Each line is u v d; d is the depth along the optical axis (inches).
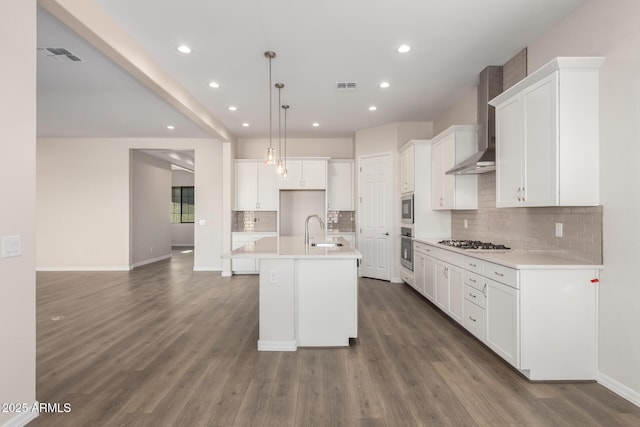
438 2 99.9
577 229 101.4
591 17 96.6
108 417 77.4
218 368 102.5
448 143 169.9
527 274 93.5
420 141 196.2
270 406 82.0
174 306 171.0
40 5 85.5
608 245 90.7
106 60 133.3
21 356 73.5
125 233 277.0
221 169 279.3
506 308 99.8
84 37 101.5
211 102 186.9
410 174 202.4
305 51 129.2
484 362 106.5
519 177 110.4
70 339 126.0
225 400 84.7
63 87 162.1
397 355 111.9
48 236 276.1
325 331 119.6
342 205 266.2
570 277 93.7
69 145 275.4
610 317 90.0
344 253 119.9
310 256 114.3
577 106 93.0
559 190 93.0
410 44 124.6
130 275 255.9
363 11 104.0
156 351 115.2
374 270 237.9
